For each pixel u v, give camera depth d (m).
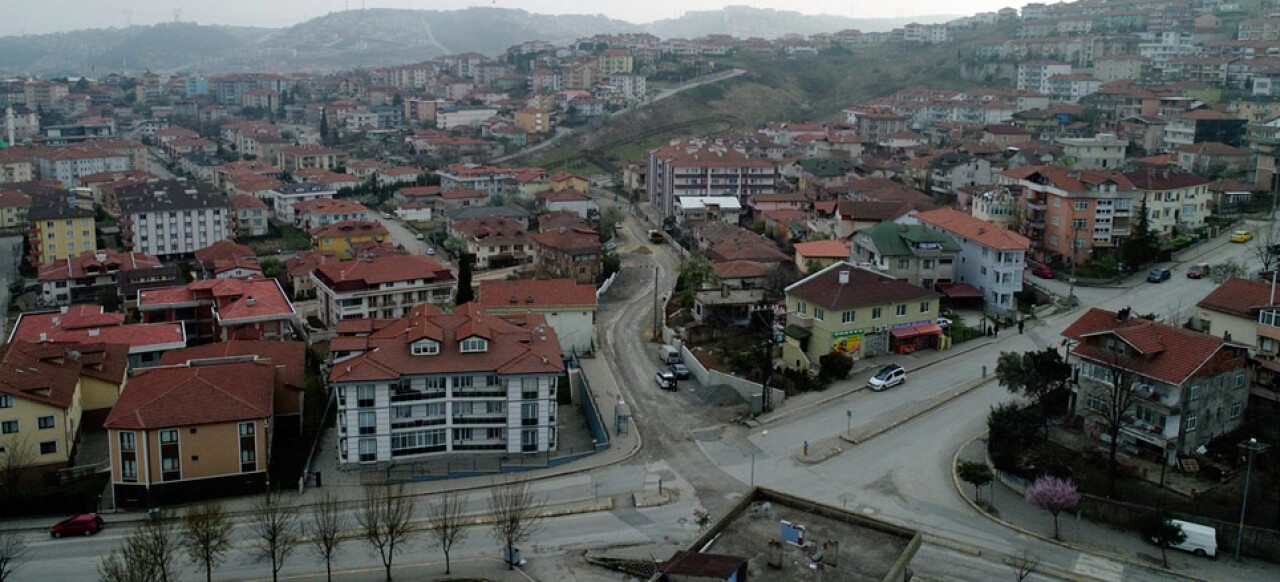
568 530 76.50
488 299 119.12
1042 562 68.44
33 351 95.81
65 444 89.75
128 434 81.94
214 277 155.00
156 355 111.69
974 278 125.94
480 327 92.75
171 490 82.69
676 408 101.44
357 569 70.69
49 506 79.19
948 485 80.81
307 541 74.56
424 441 90.50
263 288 131.50
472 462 89.75
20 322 115.38
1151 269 134.12
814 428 92.94
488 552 73.25
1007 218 151.88
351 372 87.81
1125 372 77.38
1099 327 85.44
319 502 78.56
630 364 116.00
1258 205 163.38
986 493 79.25
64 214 191.12
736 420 96.75
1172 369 78.31
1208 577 65.94
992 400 96.25
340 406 87.88
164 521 72.19
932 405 95.62
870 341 108.31
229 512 80.31
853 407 96.56
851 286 108.75
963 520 75.19
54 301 160.50
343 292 136.00
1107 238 140.50
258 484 84.25
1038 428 82.62
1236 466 77.62
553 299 119.62
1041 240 145.12
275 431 97.62
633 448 91.62
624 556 71.94
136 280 150.50
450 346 91.94
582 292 121.44
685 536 75.06
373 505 73.06
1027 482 78.25
